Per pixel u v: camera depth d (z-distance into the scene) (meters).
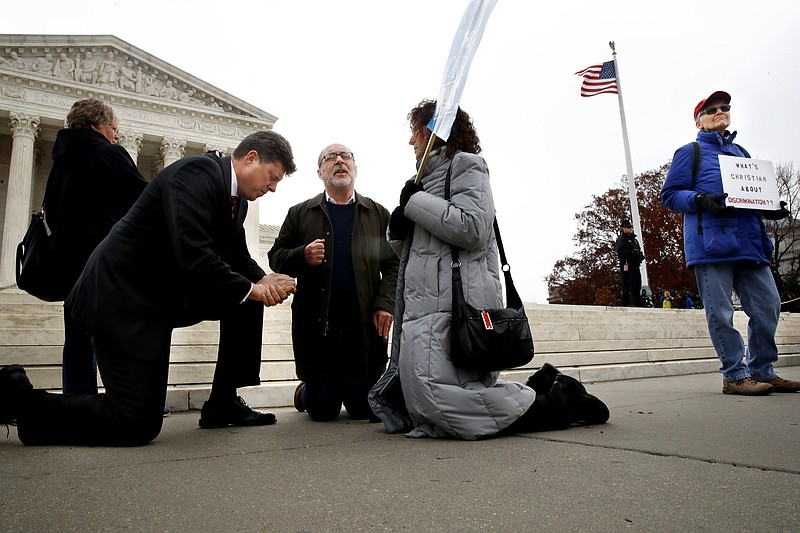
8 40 32.69
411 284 3.35
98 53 35.88
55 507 1.77
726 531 1.48
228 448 2.90
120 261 2.96
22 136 32.69
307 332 4.24
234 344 3.83
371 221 4.55
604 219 41.75
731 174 5.11
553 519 1.60
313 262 4.07
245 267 3.77
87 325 2.91
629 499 1.80
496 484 2.02
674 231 38.12
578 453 2.59
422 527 1.55
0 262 33.38
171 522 1.61
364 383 4.25
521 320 3.13
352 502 1.81
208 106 39.09
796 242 36.78
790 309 31.55
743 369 5.20
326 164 4.47
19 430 2.91
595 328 10.13
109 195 3.73
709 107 5.62
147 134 36.88
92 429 2.90
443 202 3.22
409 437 3.20
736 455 2.46
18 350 5.37
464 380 3.17
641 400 4.96
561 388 3.40
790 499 1.77
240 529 1.55
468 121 3.62
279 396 5.39
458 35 3.32
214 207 3.18
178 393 4.92
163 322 3.07
